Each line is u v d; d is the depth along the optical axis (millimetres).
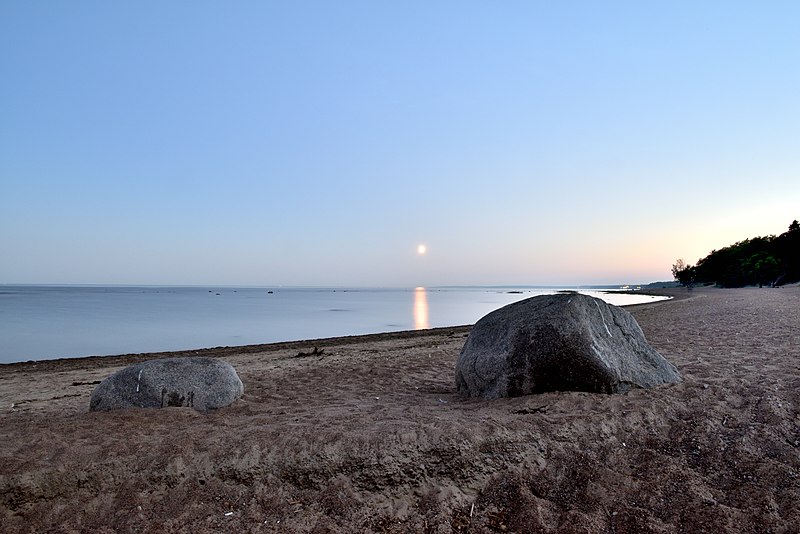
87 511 4551
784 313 20078
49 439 5391
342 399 8078
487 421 5863
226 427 5957
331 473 5023
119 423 5988
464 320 40062
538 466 5379
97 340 25625
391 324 36094
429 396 8109
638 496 4934
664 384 7480
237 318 42875
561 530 4504
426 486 5059
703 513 4570
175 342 24688
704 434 5914
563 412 6242
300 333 29219
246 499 4773
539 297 7688
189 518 4539
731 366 8859
